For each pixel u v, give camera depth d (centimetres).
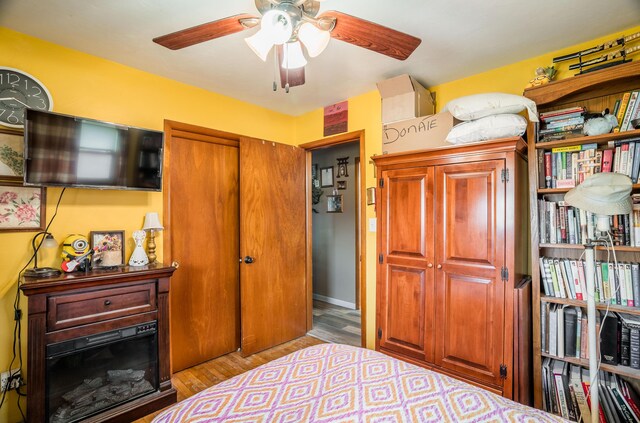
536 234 194
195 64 231
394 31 137
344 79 258
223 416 106
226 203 302
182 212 271
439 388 117
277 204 319
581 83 181
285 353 302
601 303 176
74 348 181
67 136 191
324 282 483
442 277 211
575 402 179
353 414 105
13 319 189
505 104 188
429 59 222
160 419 108
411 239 225
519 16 173
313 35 148
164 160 254
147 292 209
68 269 193
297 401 113
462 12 169
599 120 176
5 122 186
